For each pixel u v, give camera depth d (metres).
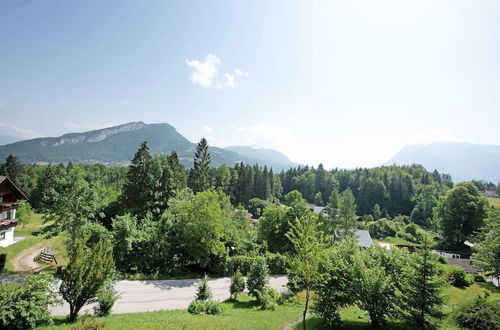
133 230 27.84
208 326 14.41
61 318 14.70
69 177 28.23
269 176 118.69
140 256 28.19
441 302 15.05
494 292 27.22
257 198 95.88
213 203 31.84
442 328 15.80
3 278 22.08
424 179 116.62
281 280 31.19
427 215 86.00
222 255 31.33
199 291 20.81
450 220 56.84
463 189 55.47
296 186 130.25
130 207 40.47
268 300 21.67
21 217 45.56
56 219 28.22
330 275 16.56
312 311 16.92
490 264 29.20
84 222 27.61
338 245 20.17
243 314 18.66
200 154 73.31
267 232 41.34
